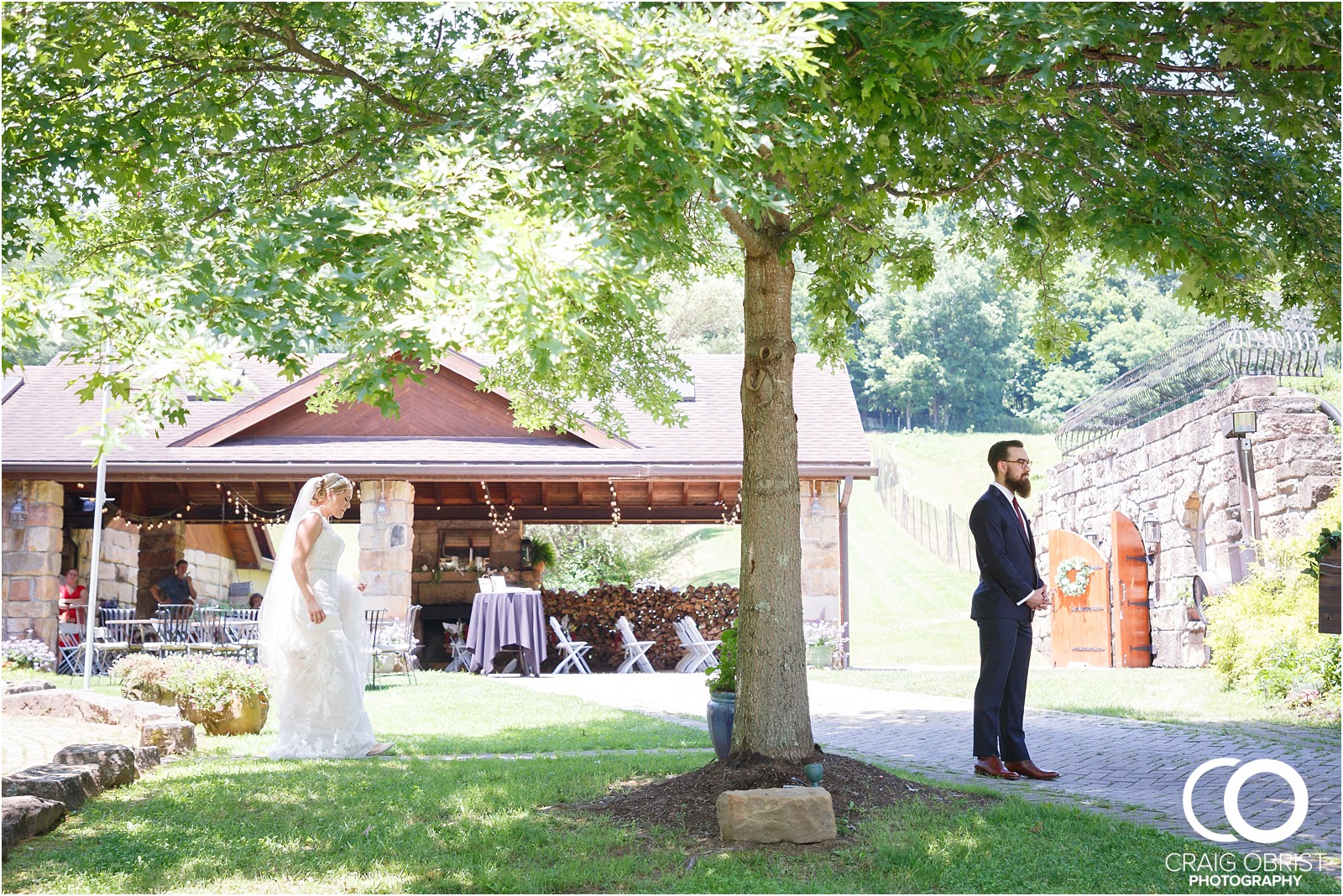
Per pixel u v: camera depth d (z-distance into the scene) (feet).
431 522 69.97
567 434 57.72
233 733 29.07
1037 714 32.17
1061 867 14.69
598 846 15.97
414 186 13.56
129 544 63.82
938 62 15.11
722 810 16.22
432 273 13.03
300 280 13.04
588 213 13.93
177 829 16.88
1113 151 18.22
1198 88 18.72
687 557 113.70
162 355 11.99
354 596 26.30
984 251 26.50
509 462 54.29
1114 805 18.71
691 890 13.94
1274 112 18.22
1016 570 22.33
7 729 26.71
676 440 57.77
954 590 111.55
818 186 19.01
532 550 69.67
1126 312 246.27
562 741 27.14
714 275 28.02
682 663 59.67
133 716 26.91
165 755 24.48
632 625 67.10
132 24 17.71
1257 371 48.49
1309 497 42.52
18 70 16.87
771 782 18.06
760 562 19.56
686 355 68.69
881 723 31.01
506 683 45.50
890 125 15.72
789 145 15.85
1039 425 246.06
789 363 20.06
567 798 19.25
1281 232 19.27
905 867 14.83
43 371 61.87
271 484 62.39
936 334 269.85
